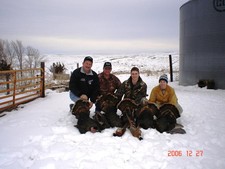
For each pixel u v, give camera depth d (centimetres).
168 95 559
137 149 412
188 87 1184
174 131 493
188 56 1247
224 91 1026
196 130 509
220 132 497
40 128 517
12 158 385
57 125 543
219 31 1077
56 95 1005
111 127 525
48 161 367
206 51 1127
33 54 2892
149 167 354
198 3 1150
